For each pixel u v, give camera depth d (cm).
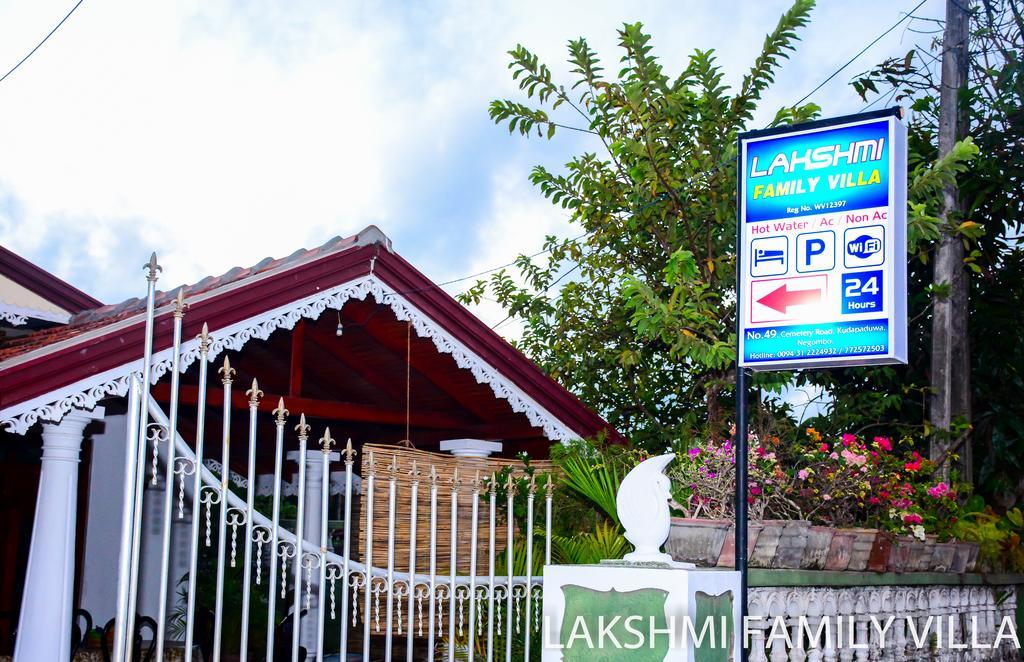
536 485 888
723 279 1119
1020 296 1245
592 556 822
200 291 835
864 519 830
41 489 718
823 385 1226
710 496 757
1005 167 1188
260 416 1193
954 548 866
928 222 940
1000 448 1219
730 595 609
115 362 723
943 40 1116
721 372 1223
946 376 1091
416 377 1065
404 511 838
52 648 700
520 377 995
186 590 1033
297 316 832
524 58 1134
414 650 1009
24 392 685
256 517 671
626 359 1265
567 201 1236
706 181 1120
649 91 1109
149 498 1023
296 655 652
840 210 628
